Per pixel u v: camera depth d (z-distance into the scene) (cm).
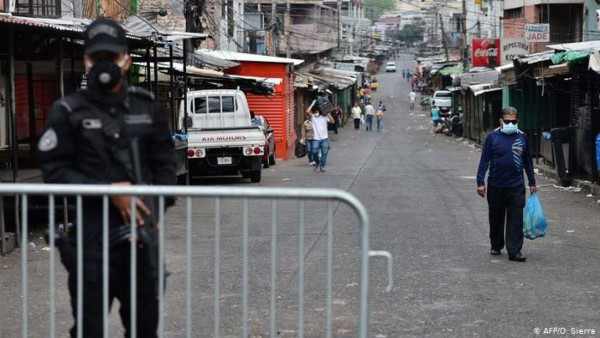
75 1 2281
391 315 894
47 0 2038
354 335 815
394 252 1266
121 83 582
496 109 4391
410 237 1408
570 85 2759
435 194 2089
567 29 4850
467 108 5478
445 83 8906
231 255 1238
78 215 559
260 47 5850
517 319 877
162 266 572
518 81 3209
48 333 823
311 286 1030
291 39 6869
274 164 3459
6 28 1262
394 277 1084
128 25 1880
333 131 6612
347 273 1107
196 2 3027
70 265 578
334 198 561
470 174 2733
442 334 820
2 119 1791
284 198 565
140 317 589
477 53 5300
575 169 2308
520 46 4416
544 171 2703
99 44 573
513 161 1195
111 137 571
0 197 1208
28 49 1638
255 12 6066
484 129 4638
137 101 586
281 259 1205
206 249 1292
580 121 2264
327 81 6291
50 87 2073
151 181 598
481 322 866
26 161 1816
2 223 1214
